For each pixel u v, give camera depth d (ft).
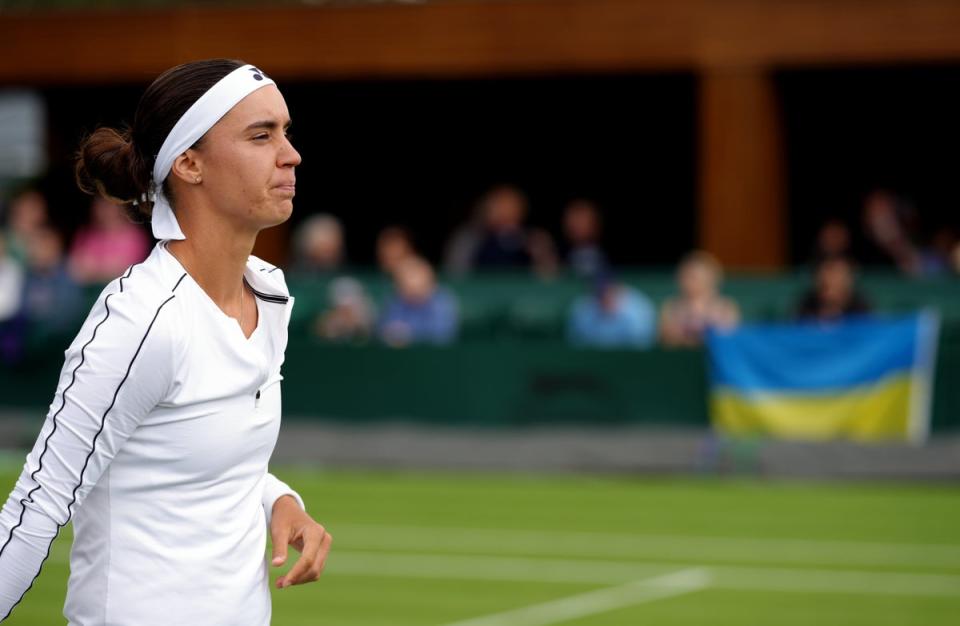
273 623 78.48
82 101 215.72
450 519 113.09
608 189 231.30
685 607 82.69
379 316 152.87
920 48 168.04
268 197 30.40
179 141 30.09
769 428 133.69
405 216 237.04
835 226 156.97
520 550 100.48
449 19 181.57
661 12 175.22
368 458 139.64
